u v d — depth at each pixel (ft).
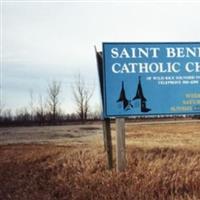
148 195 30.37
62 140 47.09
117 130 36.52
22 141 48.19
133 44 36.99
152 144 42.32
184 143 42.16
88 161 39.88
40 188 35.83
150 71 37.09
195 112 37.32
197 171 34.94
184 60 37.52
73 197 31.89
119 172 35.35
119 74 36.76
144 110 36.83
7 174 40.52
